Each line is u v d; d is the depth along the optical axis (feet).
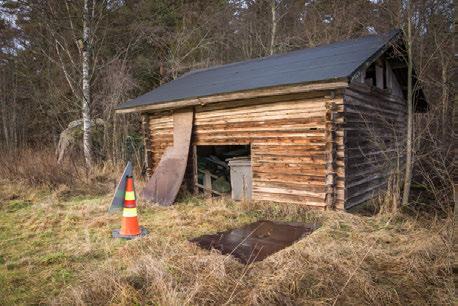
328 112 21.91
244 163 27.32
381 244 16.60
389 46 25.49
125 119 49.34
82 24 48.98
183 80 37.40
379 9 37.40
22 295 12.71
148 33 59.72
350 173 23.43
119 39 58.44
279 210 23.47
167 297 11.46
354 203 24.14
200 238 18.58
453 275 13.51
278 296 11.62
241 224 21.30
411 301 11.87
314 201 22.98
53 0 45.16
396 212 21.38
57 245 17.98
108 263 15.11
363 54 23.11
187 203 27.58
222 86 26.81
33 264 15.51
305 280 12.73
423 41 30.48
